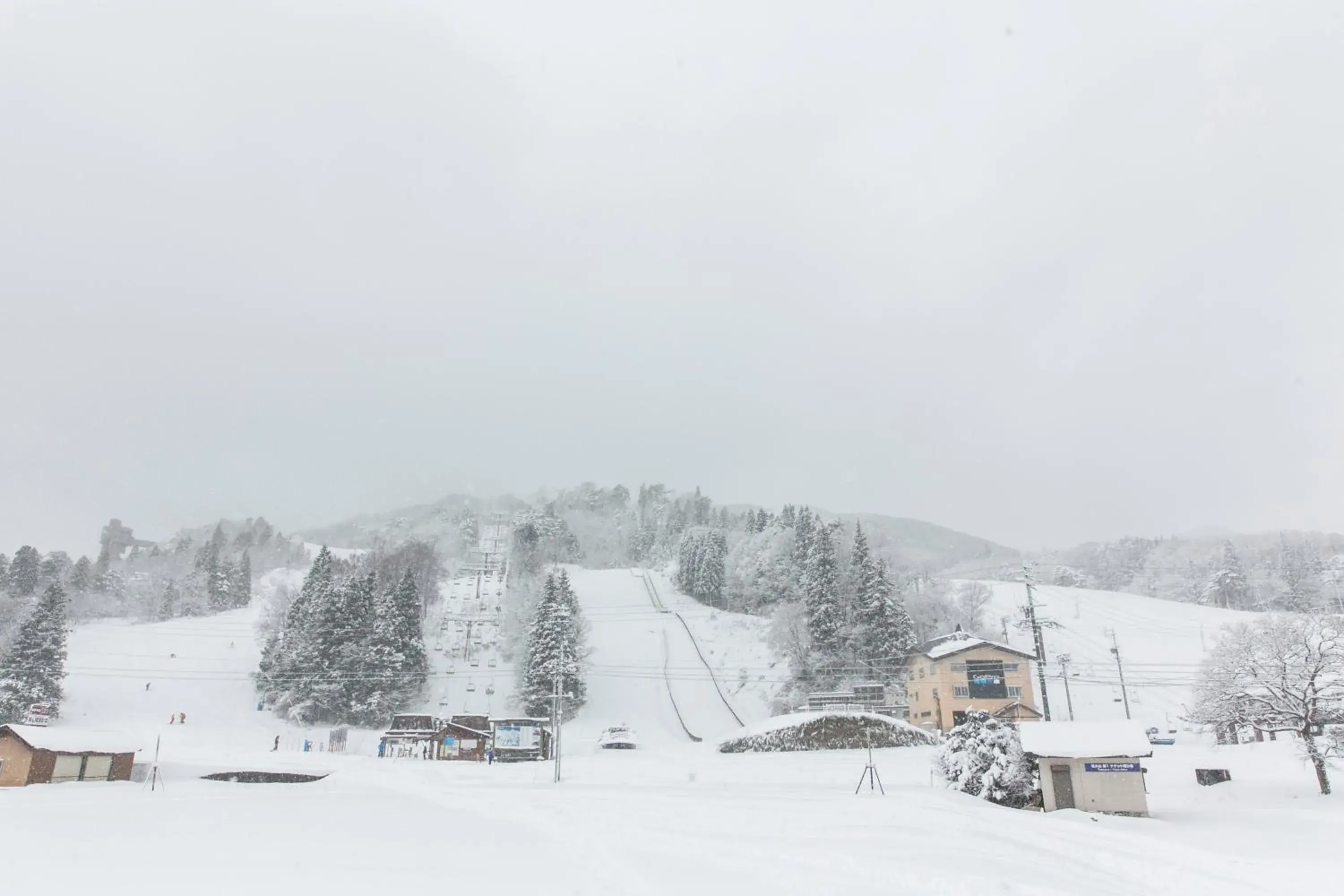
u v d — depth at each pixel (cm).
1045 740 3669
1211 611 13450
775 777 4872
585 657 10581
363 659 9231
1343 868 2134
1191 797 3919
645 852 2491
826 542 9831
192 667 10250
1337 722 3862
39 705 7944
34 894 2016
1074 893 1867
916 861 2220
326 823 3272
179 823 3269
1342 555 18138
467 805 3881
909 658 8362
